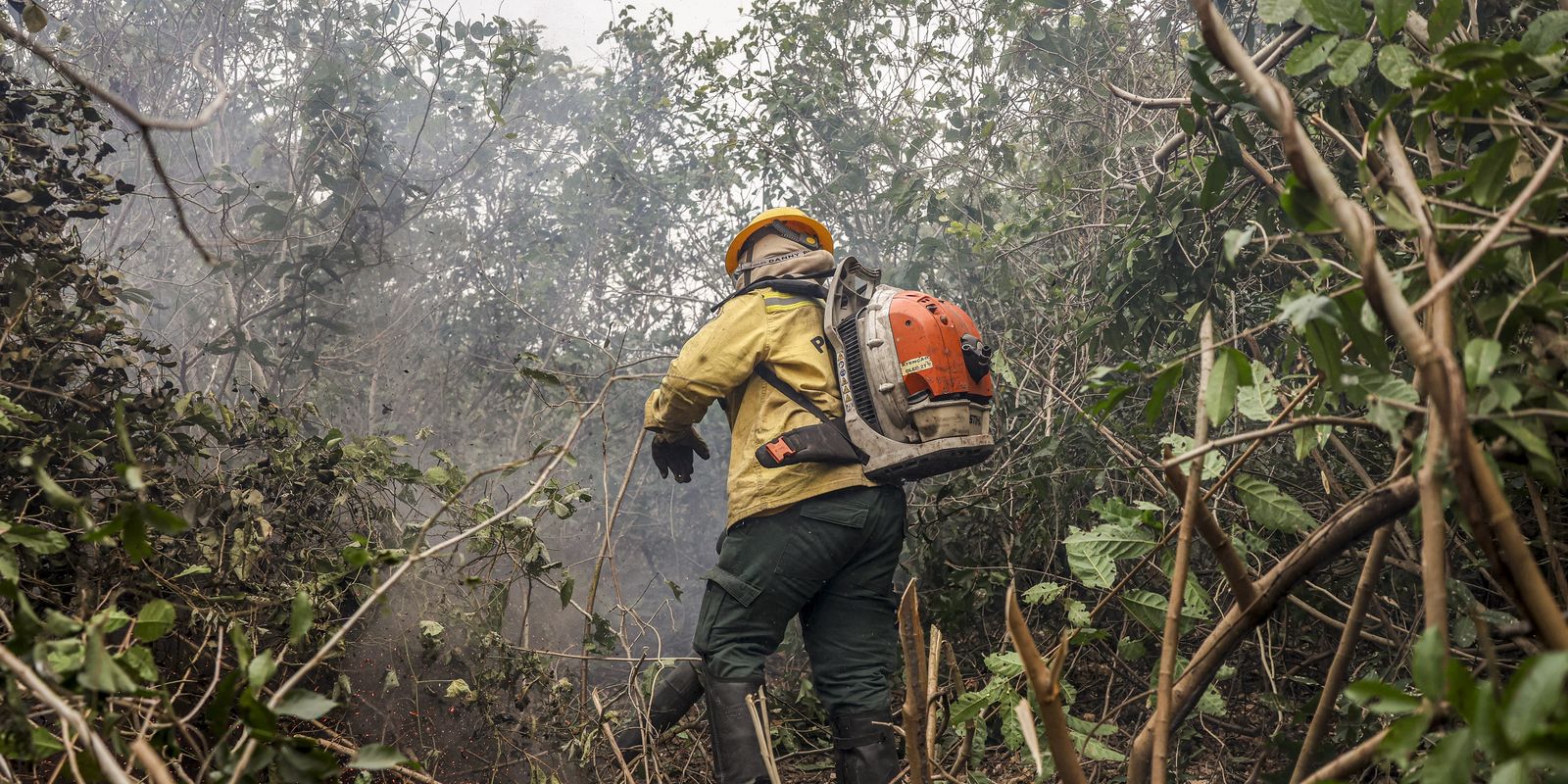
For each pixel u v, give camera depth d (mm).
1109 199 3654
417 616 2482
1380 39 1757
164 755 1127
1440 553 812
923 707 1527
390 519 2527
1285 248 2355
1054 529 2916
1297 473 2410
